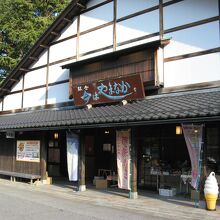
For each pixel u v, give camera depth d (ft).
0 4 86.74
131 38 44.11
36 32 80.48
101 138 54.13
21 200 36.91
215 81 35.53
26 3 83.20
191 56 37.76
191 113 29.12
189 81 37.63
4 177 60.03
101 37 48.08
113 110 39.99
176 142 41.34
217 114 27.27
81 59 50.65
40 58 58.54
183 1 39.19
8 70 87.81
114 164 49.83
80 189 42.91
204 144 32.91
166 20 40.57
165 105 34.96
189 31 38.24
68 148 43.60
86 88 47.44
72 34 52.85
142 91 40.09
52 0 85.97
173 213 29.99
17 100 62.90
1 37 89.20
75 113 45.44
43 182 50.55
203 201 32.65
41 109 57.06
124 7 45.52
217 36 35.83
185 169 39.55
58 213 30.09
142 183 44.42
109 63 45.21
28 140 54.29
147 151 44.34
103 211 31.37
